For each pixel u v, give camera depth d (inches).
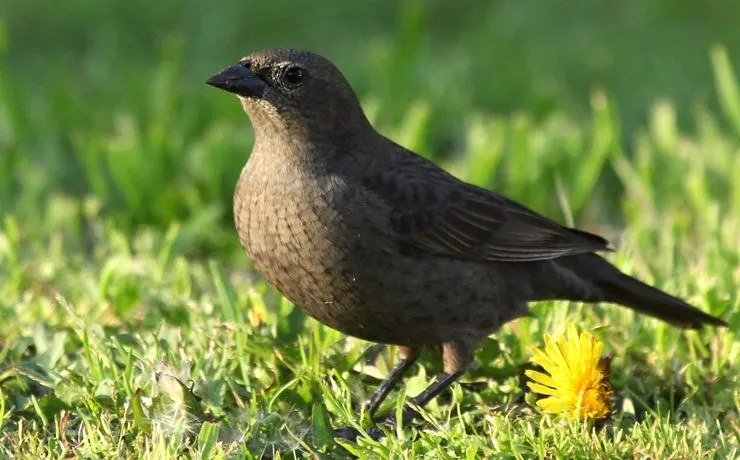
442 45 802.2
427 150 589.0
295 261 366.3
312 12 838.5
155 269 457.7
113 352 384.5
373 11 847.1
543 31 813.9
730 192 569.9
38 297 442.6
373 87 684.7
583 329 397.4
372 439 334.0
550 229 400.5
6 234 474.0
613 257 481.4
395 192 375.2
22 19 823.7
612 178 604.7
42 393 365.4
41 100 684.1
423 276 373.4
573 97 721.0
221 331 384.2
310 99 371.2
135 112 651.5
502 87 702.5
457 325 379.2
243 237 375.6
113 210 565.6
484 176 561.3
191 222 529.0
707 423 352.8
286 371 373.1
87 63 768.3
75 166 604.7
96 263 491.5
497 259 389.7
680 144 600.4
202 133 638.5
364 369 384.8
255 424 335.9
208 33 799.1
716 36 797.2
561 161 581.9
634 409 370.6
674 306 395.5
